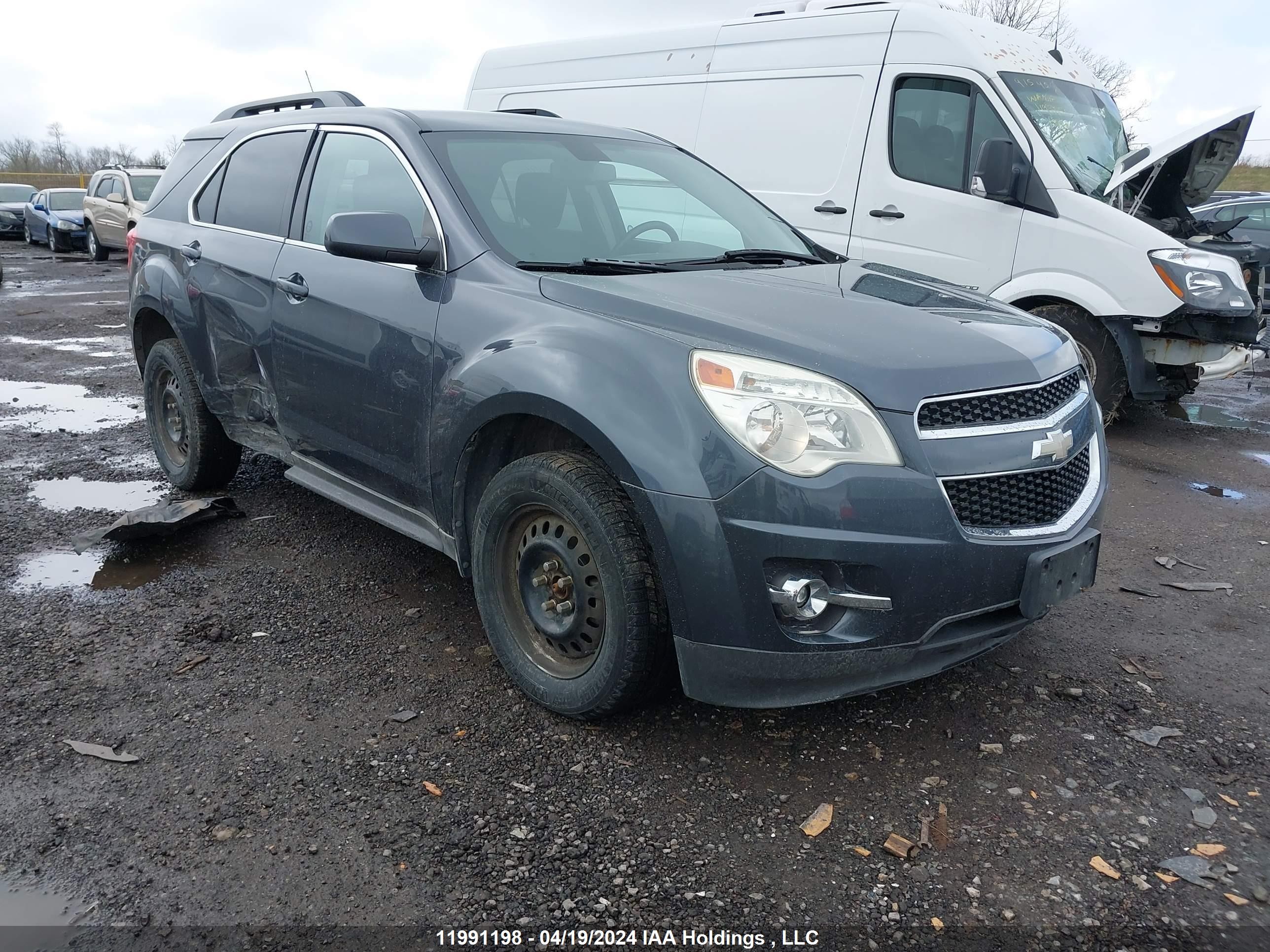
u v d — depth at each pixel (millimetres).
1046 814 2506
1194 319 5977
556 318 2854
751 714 2963
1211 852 2359
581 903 2180
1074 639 3533
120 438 6238
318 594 3805
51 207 25828
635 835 2404
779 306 2857
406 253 3195
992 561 2555
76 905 2141
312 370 3721
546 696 2910
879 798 2564
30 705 2955
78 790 2543
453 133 3646
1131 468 6023
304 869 2264
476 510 3156
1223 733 2896
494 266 3141
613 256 3467
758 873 2279
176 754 2711
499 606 3051
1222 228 7230
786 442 2420
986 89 6277
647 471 2498
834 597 2461
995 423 2619
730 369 2500
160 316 4957
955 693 3113
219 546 4297
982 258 6445
